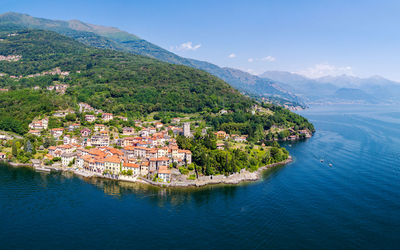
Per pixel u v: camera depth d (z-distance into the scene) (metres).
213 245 113.31
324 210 145.50
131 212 139.75
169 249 110.25
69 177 187.62
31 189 163.62
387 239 120.44
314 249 112.38
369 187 176.00
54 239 114.94
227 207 147.62
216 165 198.50
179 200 155.62
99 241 114.56
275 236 120.75
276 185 181.38
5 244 110.44
